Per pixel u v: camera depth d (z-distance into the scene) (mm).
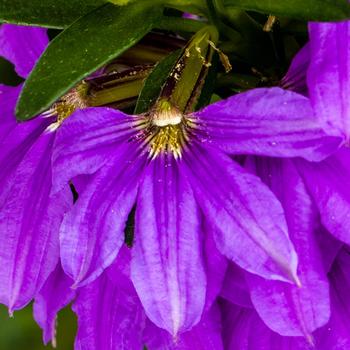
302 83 175
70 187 183
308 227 173
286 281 169
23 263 182
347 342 181
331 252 177
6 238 182
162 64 179
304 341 182
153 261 173
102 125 175
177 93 176
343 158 172
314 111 164
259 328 184
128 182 175
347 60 164
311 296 173
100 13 176
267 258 169
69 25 174
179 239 173
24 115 170
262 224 169
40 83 171
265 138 168
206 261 175
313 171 173
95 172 174
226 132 172
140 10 176
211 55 178
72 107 184
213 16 180
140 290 174
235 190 171
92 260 174
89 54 173
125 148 176
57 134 174
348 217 172
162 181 175
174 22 184
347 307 182
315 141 166
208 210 172
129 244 180
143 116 177
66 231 174
